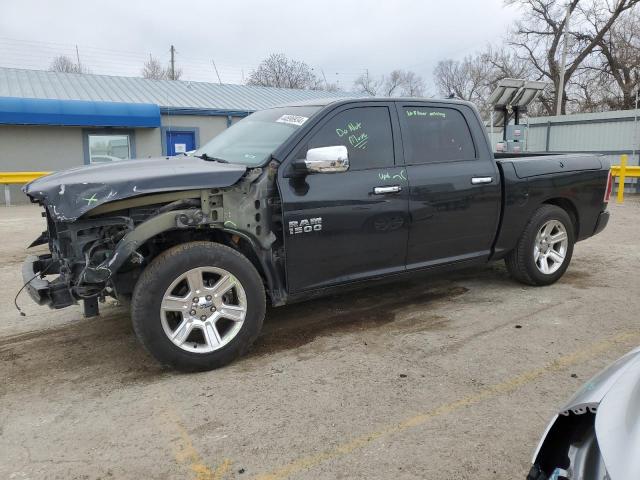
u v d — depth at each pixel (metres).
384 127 4.64
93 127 18.27
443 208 4.89
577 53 34.72
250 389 3.64
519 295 5.63
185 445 3.01
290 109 4.76
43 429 3.21
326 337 4.55
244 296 3.96
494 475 2.70
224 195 3.89
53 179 3.71
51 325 4.99
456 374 3.81
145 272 3.69
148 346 3.69
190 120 20.06
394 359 4.08
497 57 41.81
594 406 1.93
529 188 5.47
